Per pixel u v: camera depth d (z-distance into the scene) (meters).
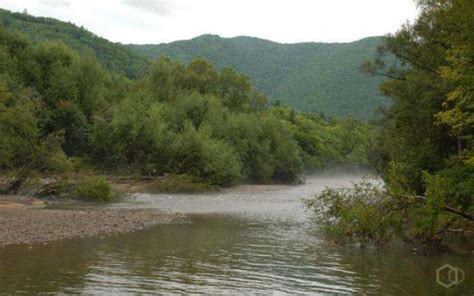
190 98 80.88
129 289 14.56
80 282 15.21
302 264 18.75
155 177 60.78
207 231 26.77
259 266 18.22
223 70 108.75
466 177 22.92
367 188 24.73
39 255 19.16
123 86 90.69
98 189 43.50
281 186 78.25
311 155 130.12
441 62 30.98
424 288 15.49
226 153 68.12
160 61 92.06
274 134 88.31
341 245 23.12
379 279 16.58
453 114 23.84
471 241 23.92
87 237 23.61
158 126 65.50
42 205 37.75
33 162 44.38
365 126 162.12
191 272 16.98
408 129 32.62
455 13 22.98
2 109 44.19
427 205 21.56
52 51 78.25
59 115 69.75
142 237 24.19
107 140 65.44
